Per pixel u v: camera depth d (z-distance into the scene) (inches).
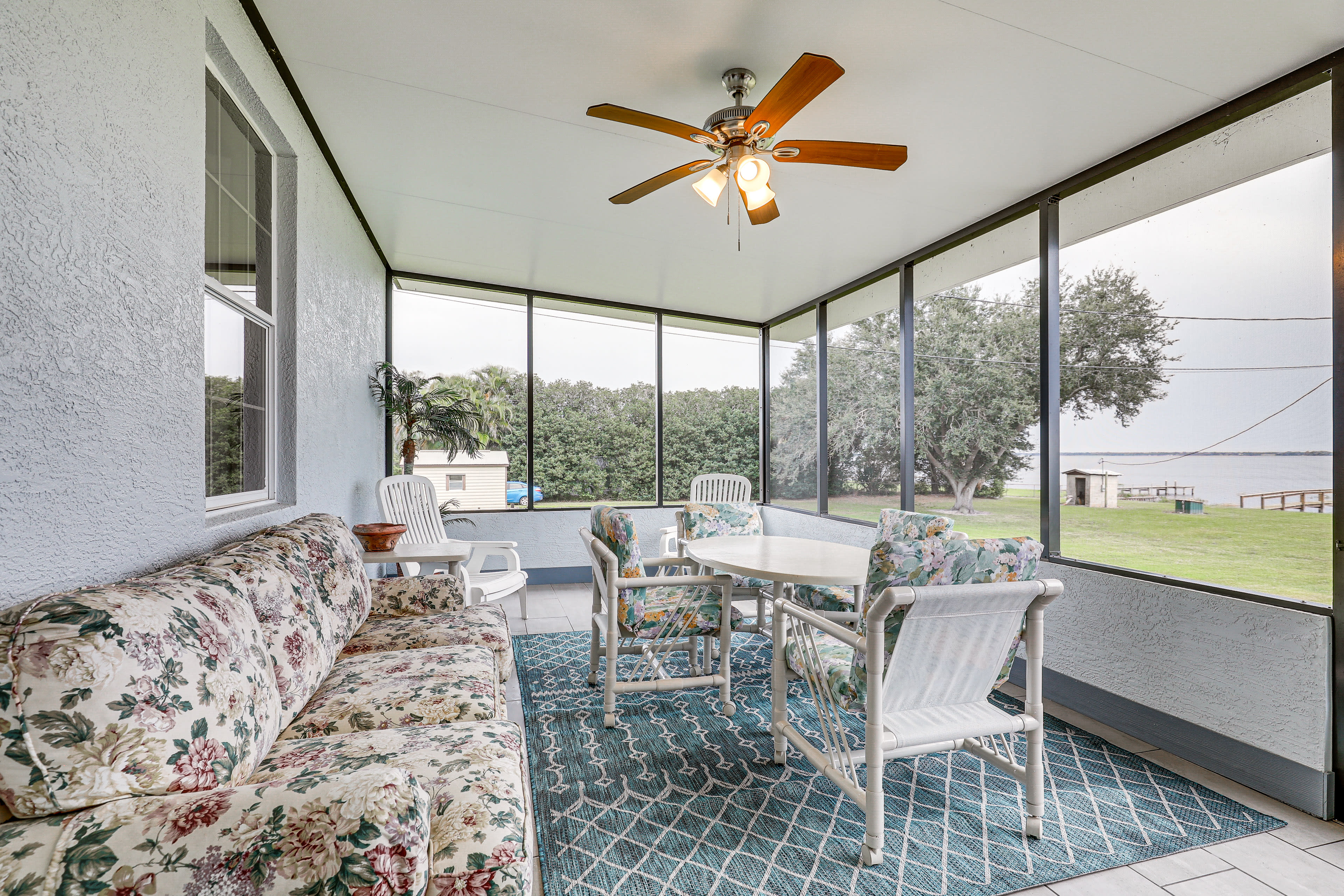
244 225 97.2
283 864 34.6
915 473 173.8
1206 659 93.0
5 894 31.7
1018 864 71.0
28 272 44.7
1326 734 80.0
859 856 72.4
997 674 77.2
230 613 49.3
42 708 34.5
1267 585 90.7
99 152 52.9
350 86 101.9
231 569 60.9
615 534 109.9
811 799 84.4
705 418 251.0
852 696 75.2
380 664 78.4
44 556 46.4
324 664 69.6
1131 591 104.0
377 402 191.6
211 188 86.0
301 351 109.2
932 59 87.2
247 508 92.5
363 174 135.0
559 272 202.2
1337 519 80.8
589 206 147.9
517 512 223.6
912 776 91.1
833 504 210.8
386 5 83.0
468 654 82.1
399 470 214.2
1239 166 96.7
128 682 36.6
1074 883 68.1
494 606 111.0
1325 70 83.4
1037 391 136.9
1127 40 81.6
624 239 168.1
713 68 92.6
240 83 85.7
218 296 85.7
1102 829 77.7
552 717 110.6
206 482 84.1
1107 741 101.9
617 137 116.0
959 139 107.6
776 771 91.7
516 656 144.2
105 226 53.7
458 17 84.7
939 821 79.7
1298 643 82.7
